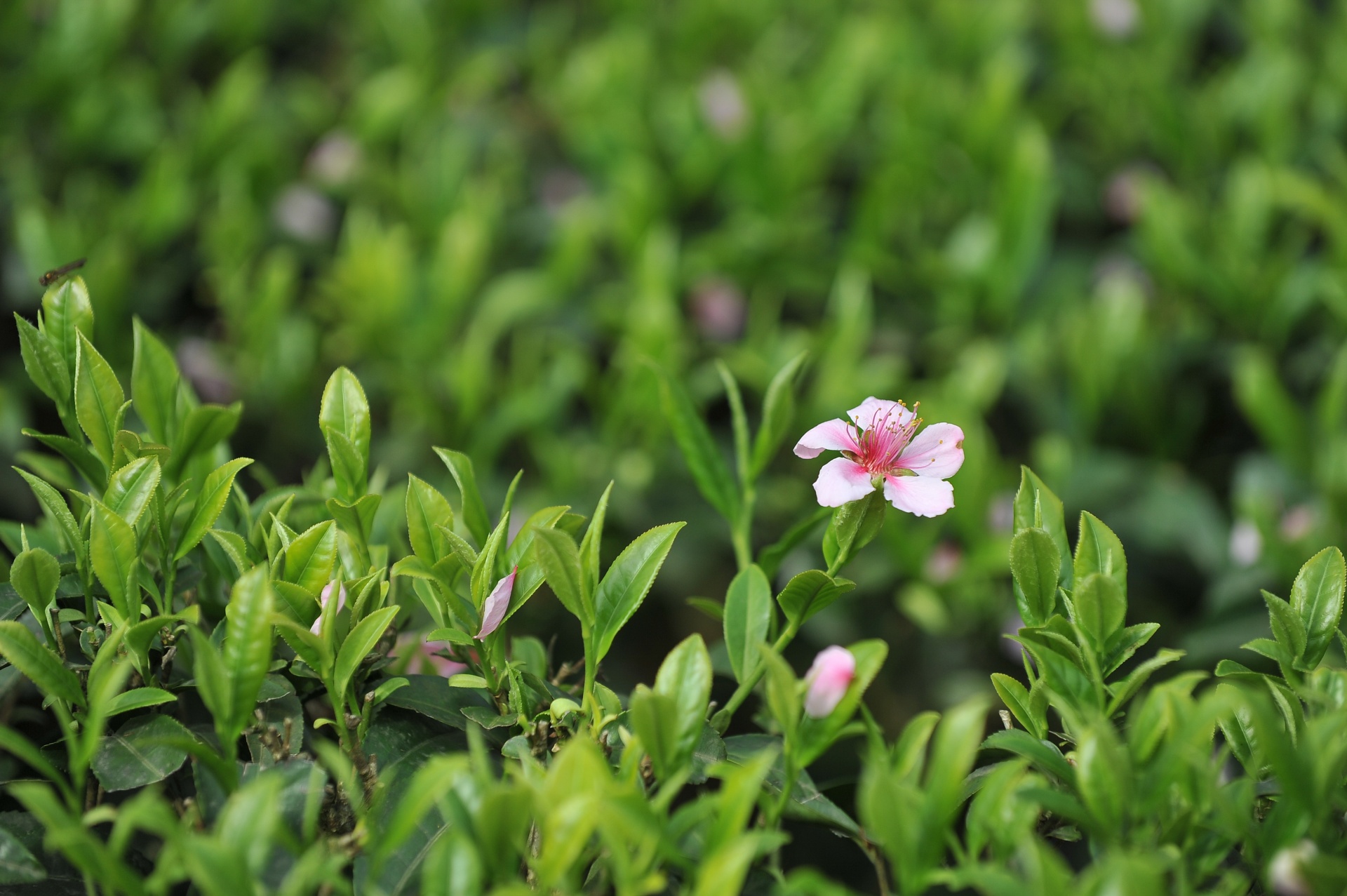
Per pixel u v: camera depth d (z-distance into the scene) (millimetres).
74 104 1254
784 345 1134
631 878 705
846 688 738
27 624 792
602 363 1246
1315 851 726
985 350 1101
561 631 1023
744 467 821
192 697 825
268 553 773
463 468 789
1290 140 1335
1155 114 1334
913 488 767
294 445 1114
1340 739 732
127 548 754
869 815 712
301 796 736
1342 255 1123
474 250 1162
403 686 774
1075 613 761
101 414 775
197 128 1269
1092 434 1116
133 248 1159
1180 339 1146
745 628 783
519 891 695
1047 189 1184
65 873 756
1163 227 1162
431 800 701
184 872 712
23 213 1057
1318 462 1038
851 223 1309
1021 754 745
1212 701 719
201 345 1126
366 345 1151
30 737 818
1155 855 725
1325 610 759
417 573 761
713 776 755
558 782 710
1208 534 1048
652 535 767
